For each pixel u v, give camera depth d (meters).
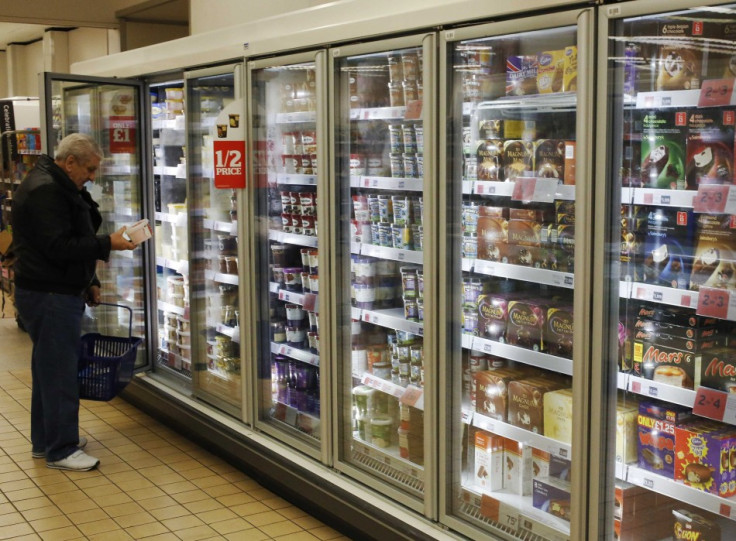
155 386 5.65
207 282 5.23
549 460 3.14
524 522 3.11
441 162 3.20
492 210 3.23
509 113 3.18
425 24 3.20
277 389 4.64
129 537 3.90
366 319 3.85
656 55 2.61
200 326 5.26
